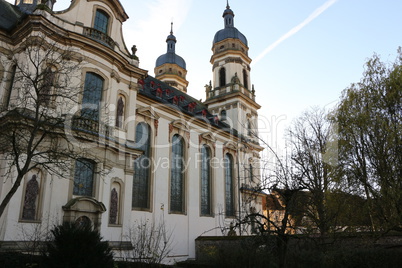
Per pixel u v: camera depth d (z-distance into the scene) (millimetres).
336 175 21047
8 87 23203
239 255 16688
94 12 26984
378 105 20422
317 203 17703
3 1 28031
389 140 18750
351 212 20109
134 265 16234
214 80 54312
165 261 31156
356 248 19062
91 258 12312
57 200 21141
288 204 13289
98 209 22953
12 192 13742
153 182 31844
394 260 17812
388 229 18719
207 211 39000
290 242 16969
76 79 23812
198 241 34938
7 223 18656
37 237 17906
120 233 24844
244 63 55188
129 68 28703
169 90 41156
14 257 16109
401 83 19656
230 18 57219
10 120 17109
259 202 39469
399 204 17906
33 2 35500
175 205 34594
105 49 25828
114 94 26688
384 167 18938
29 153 14648
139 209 29734
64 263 12023
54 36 23594
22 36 23531
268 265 15102
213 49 56031
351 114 21266
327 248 17828
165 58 63031
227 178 43656
